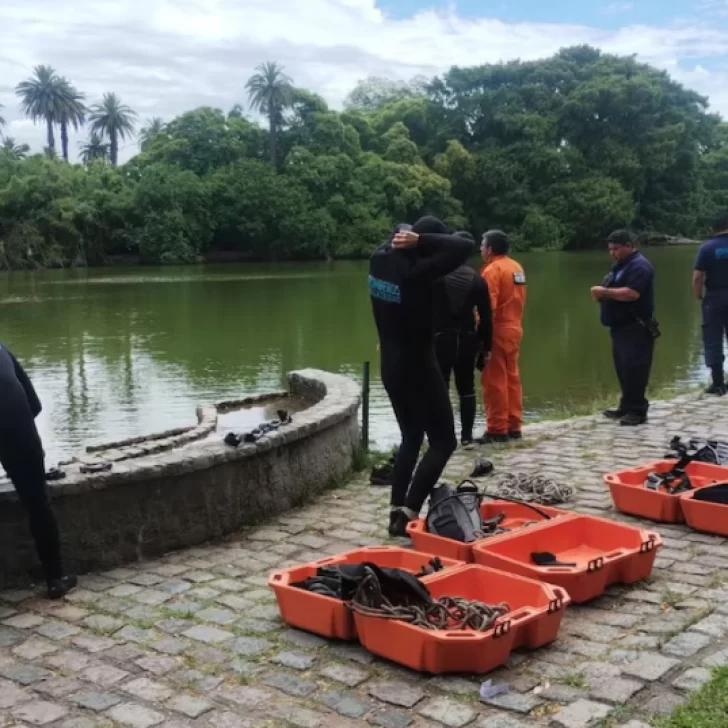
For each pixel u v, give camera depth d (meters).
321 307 25.64
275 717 2.75
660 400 8.56
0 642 3.37
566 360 15.22
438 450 4.48
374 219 60.19
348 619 3.24
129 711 2.81
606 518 4.77
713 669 2.94
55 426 10.24
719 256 8.52
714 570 3.93
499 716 2.70
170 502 4.40
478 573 3.49
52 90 76.88
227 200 56.06
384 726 2.67
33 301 28.34
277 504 5.00
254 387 12.79
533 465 6.02
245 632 3.40
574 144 67.19
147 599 3.79
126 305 26.70
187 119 61.38
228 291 32.25
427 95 74.62
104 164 57.53
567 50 73.19
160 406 11.45
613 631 3.29
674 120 67.94
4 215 49.09
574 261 50.25
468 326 6.45
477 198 66.44
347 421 5.91
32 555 3.99
